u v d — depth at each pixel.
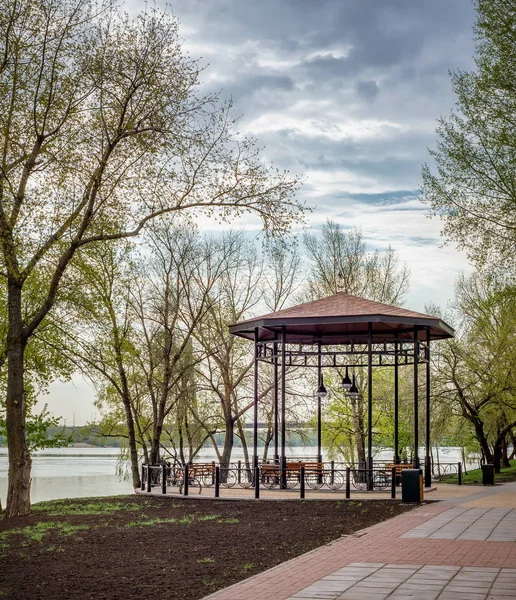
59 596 9.21
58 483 52.47
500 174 24.88
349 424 41.19
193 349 41.69
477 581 9.26
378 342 28.36
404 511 18.09
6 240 19.64
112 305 32.81
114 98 20.84
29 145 20.91
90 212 20.53
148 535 14.65
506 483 29.58
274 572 10.16
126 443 43.47
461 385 39.25
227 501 21.64
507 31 25.00
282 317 23.97
